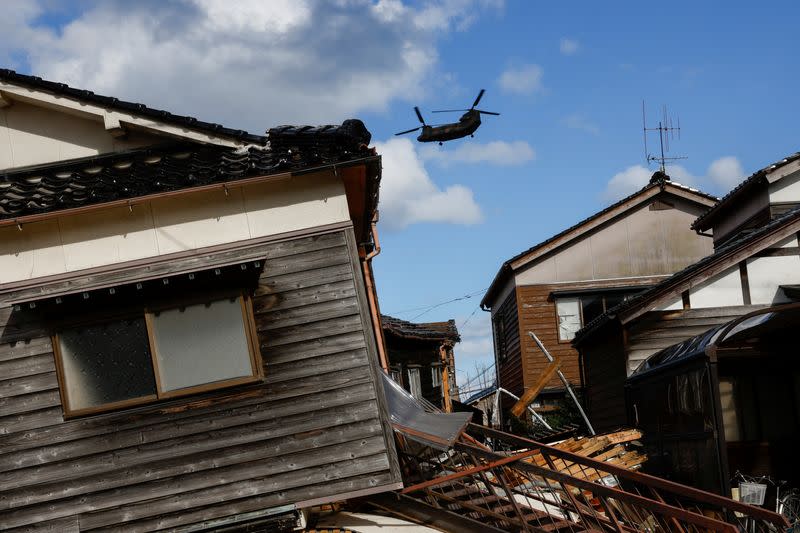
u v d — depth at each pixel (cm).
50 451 973
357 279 1016
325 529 986
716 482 1182
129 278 967
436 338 2259
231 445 976
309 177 1038
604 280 2705
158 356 988
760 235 1561
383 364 1397
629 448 1585
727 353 1238
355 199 1141
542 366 2653
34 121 1180
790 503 1218
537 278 2717
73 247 1020
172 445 975
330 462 973
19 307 972
